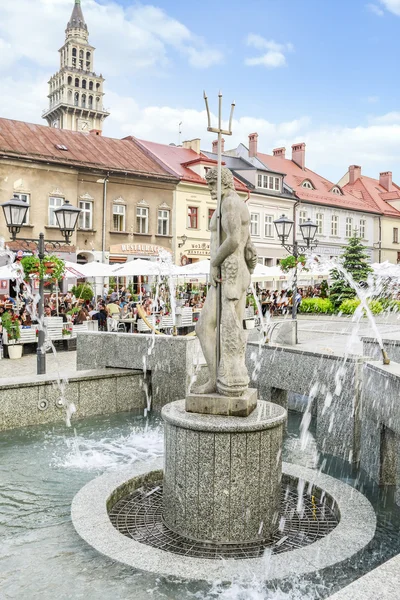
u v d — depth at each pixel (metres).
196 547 4.04
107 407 8.61
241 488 4.05
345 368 6.70
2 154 26.92
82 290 23.08
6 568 3.86
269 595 3.38
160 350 8.74
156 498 4.97
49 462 6.37
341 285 29.20
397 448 5.31
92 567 3.76
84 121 97.44
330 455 6.93
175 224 34.47
